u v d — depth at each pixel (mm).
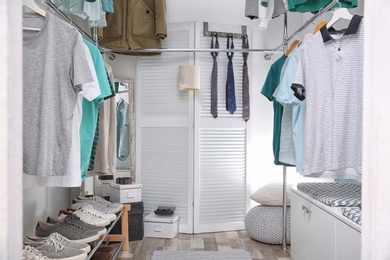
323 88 1786
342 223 1814
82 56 1550
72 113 1555
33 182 1646
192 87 3375
